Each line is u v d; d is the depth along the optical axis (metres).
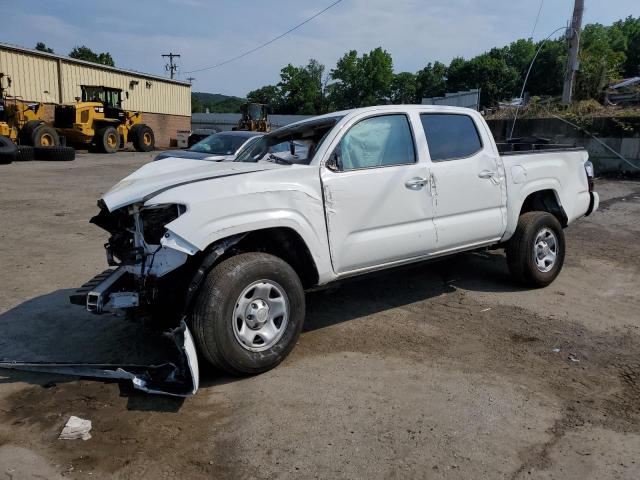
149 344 4.50
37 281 6.10
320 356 4.27
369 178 4.47
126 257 4.19
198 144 13.10
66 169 18.78
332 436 3.18
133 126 29.39
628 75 66.12
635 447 3.07
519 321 5.01
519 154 5.72
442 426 3.27
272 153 5.12
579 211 6.41
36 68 29.12
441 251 5.04
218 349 3.69
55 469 2.91
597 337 4.65
